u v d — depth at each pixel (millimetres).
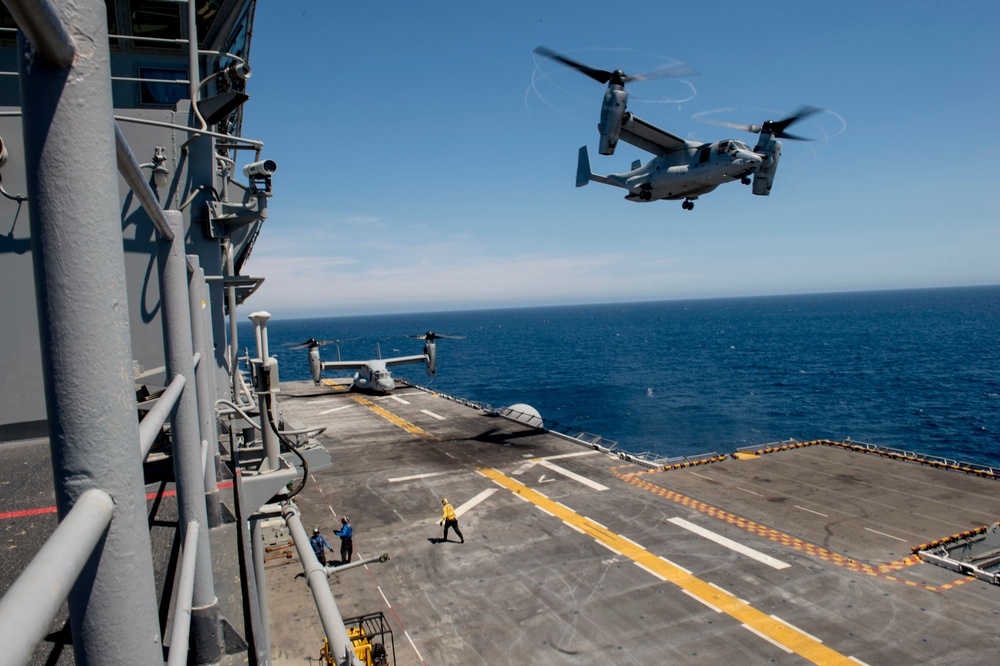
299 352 157875
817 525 22453
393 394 52062
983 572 18156
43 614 884
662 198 36594
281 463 6820
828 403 66938
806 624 16047
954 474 27844
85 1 1311
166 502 4832
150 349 7914
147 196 2303
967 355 102562
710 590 17875
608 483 27516
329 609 4609
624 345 145250
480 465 30516
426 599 17703
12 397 7359
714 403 68750
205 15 11180
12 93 9938
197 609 3109
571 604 17266
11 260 7301
